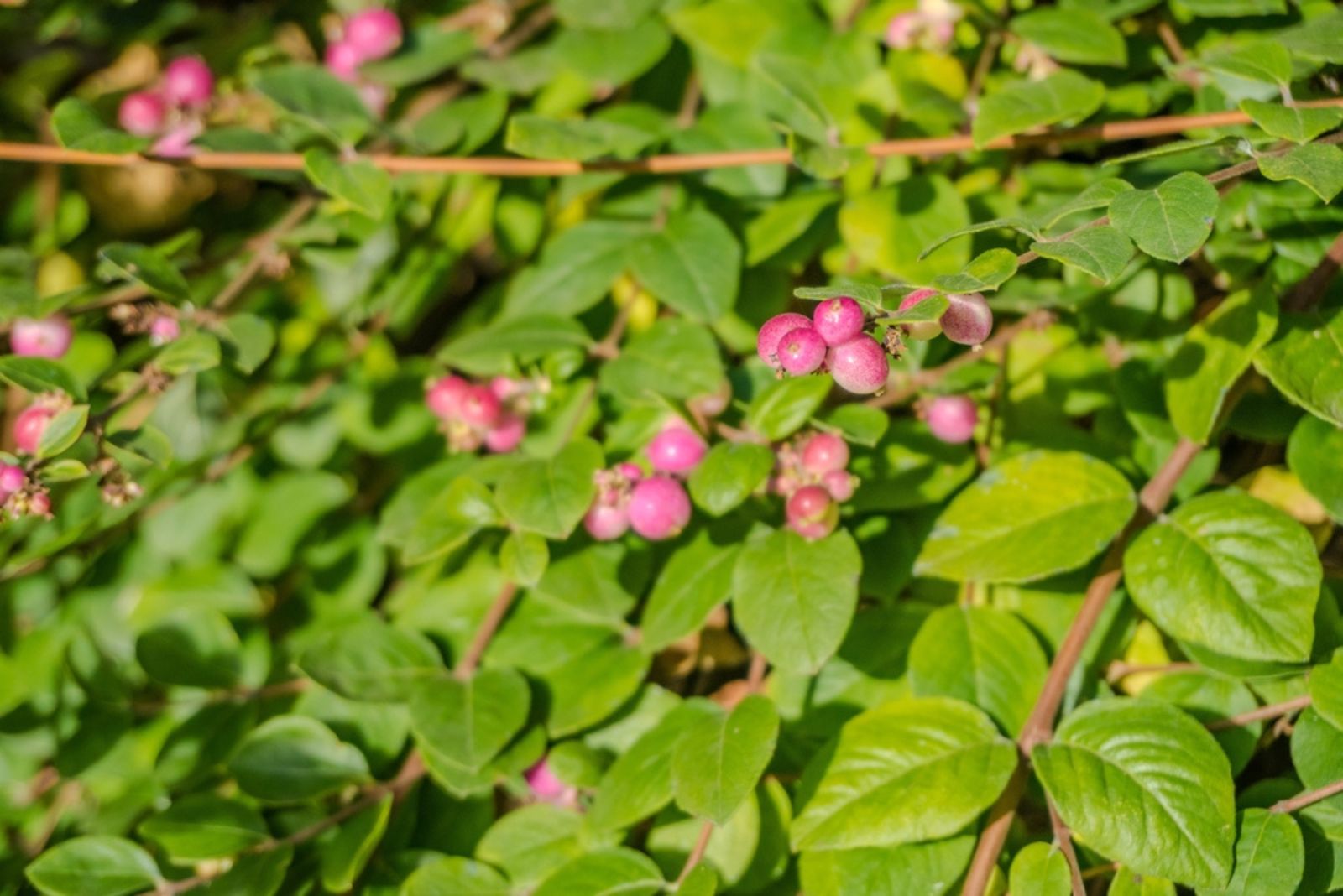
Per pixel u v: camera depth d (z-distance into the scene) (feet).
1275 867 1.36
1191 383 1.46
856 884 1.41
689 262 1.58
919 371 1.54
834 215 1.62
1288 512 1.52
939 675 1.46
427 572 1.65
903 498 1.52
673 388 1.55
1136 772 1.39
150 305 1.57
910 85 1.59
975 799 1.39
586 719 1.51
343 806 1.54
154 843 1.58
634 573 1.55
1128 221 1.30
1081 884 1.38
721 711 1.47
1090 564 1.50
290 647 1.65
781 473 1.49
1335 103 1.43
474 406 1.55
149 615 1.65
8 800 1.63
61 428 1.43
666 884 1.44
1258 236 1.51
